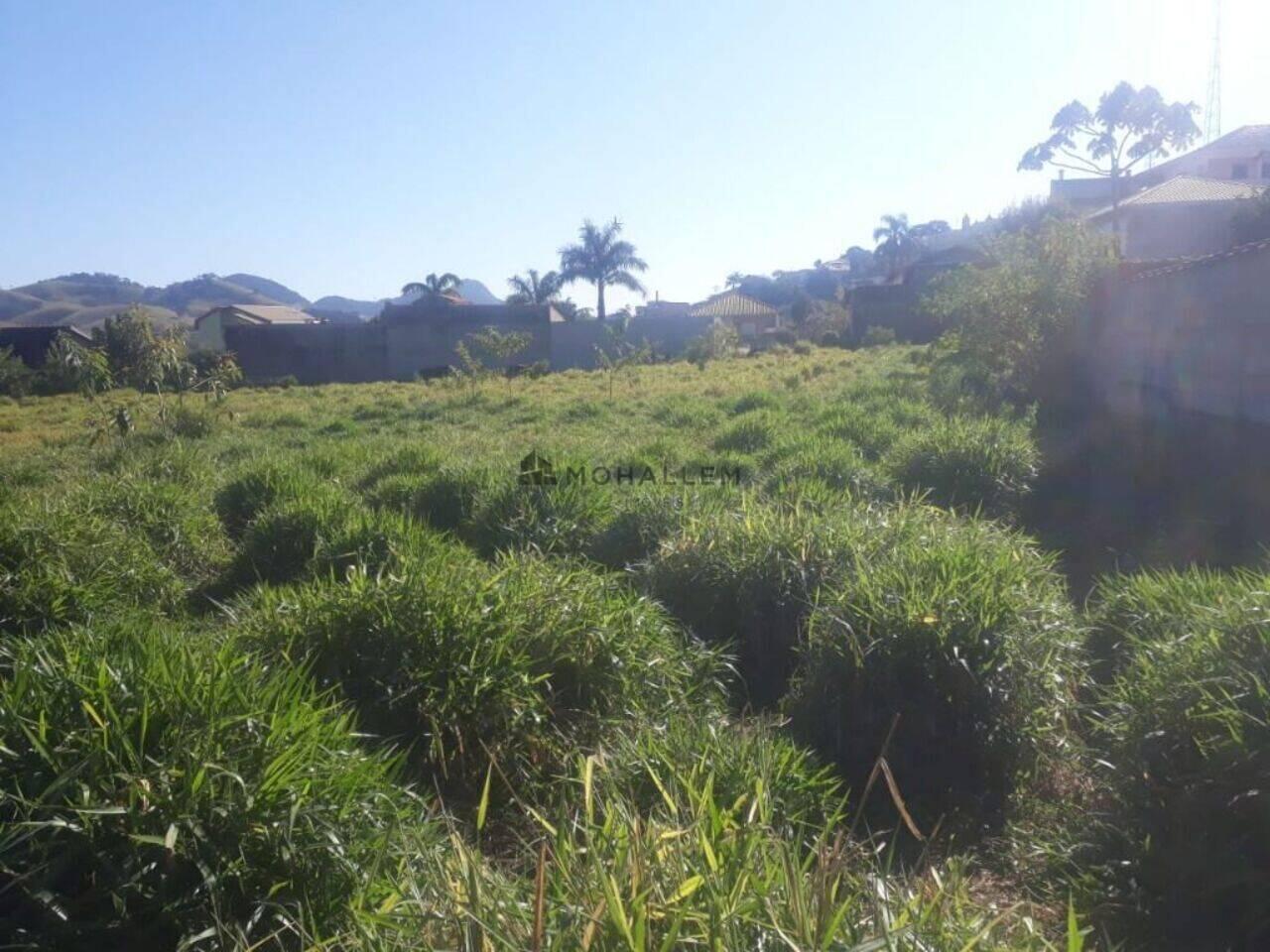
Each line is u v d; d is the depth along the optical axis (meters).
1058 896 3.72
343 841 3.09
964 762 4.59
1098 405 13.75
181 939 2.77
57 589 6.04
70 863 2.81
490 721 4.32
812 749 4.66
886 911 2.55
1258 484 9.26
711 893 2.42
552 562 6.23
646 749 3.87
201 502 9.22
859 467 9.30
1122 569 7.70
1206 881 3.50
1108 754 4.24
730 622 5.96
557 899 2.58
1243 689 3.79
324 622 4.63
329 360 46.28
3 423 23.73
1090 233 15.28
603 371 36.75
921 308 21.70
